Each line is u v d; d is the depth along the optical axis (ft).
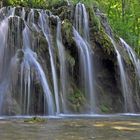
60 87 53.72
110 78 60.85
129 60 64.03
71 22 63.00
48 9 66.54
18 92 48.91
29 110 48.29
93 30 63.10
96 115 49.03
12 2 69.36
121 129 27.84
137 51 94.12
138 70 66.28
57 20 60.44
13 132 25.30
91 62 59.57
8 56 52.70
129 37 92.84
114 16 100.42
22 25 55.11
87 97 56.65
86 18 63.98
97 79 59.57
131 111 59.93
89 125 30.63
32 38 54.95
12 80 49.55
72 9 64.28
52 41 57.31
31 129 27.14
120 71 61.21
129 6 104.27
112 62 61.11
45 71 52.54
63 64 55.98
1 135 23.68
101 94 58.29
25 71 50.03
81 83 57.26
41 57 53.72
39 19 59.26
